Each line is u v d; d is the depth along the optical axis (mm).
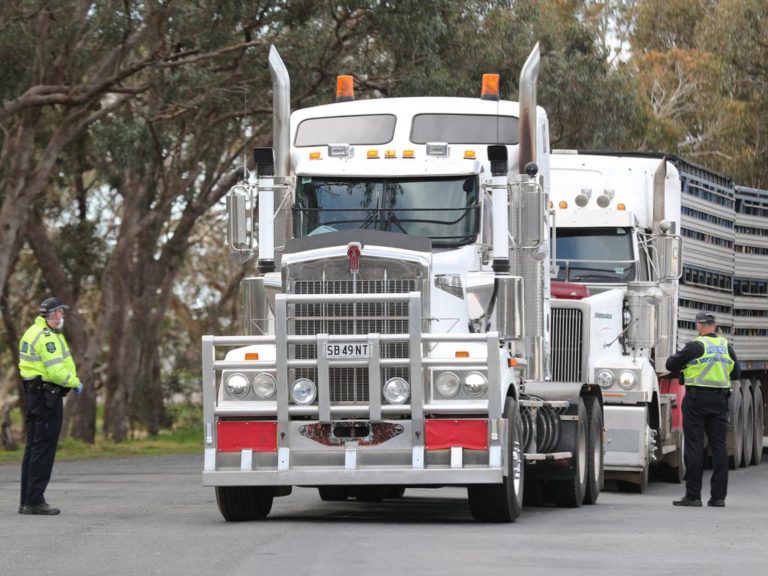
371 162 35281
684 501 39000
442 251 34281
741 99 127438
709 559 25359
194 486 47562
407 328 31531
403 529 30609
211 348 31859
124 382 94812
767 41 123438
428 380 31469
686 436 38906
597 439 40875
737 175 122938
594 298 44844
